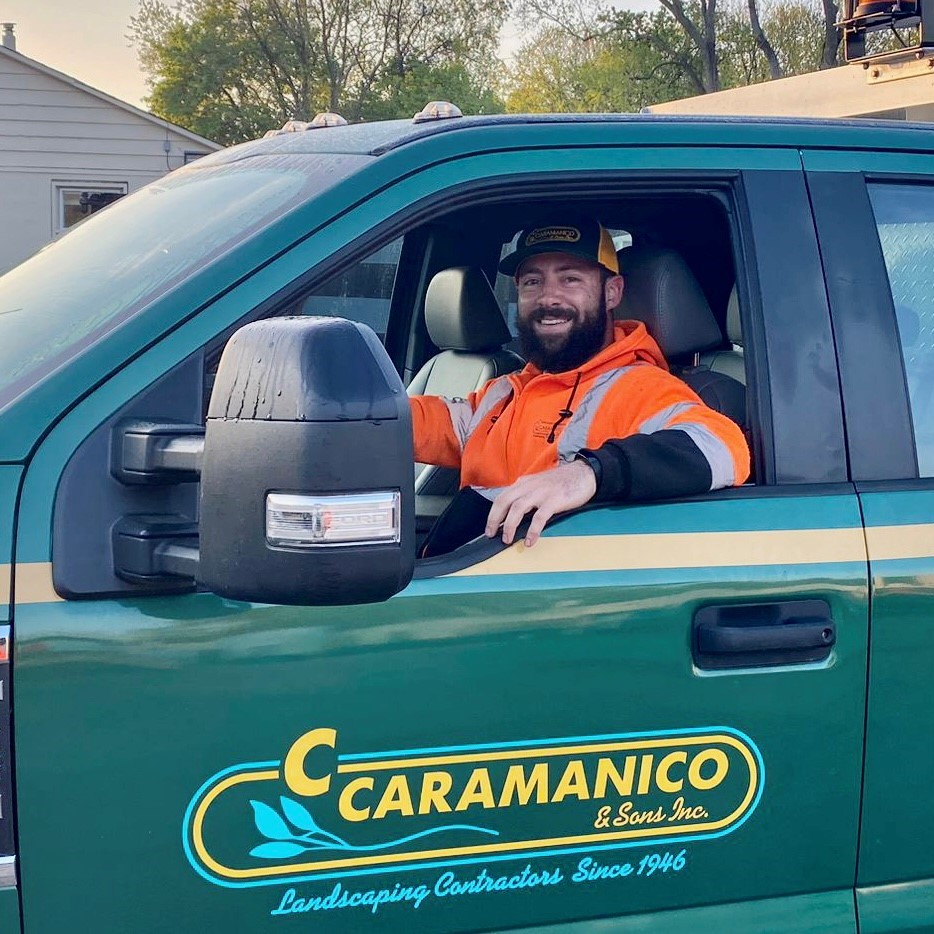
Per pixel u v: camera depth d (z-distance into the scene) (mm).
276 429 1582
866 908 2227
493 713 1992
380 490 1600
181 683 1832
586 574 2068
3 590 1769
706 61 31422
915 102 3467
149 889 1826
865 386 2291
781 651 2139
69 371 1863
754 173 2322
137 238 2389
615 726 2057
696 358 2883
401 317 3688
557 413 2719
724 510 2178
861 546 2211
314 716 1895
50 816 1775
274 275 1996
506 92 35781
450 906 1982
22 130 19906
